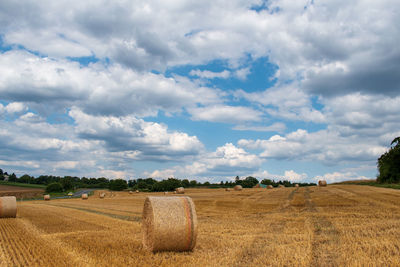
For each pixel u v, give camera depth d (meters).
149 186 128.50
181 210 11.64
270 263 9.18
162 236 11.21
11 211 23.42
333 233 14.01
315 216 20.44
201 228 16.66
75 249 11.42
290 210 25.19
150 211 11.77
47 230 16.89
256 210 26.38
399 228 14.16
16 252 11.02
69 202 48.78
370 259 9.19
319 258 9.64
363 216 19.44
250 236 13.91
